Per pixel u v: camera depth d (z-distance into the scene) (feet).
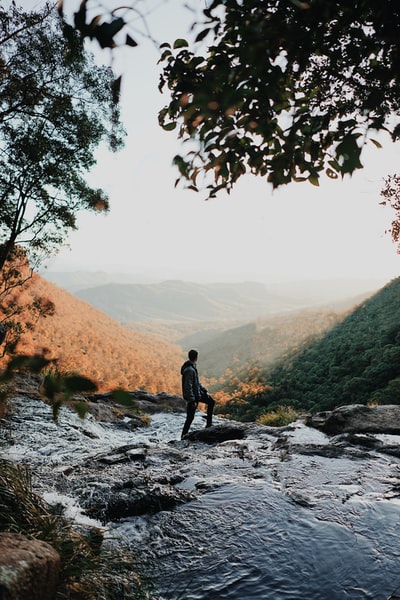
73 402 2.75
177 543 10.12
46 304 46.03
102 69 42.73
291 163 6.65
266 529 10.64
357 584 8.50
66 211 48.21
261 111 6.66
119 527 10.82
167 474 14.47
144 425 38.17
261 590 8.34
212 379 554.46
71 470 14.85
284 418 37.06
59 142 46.57
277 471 14.96
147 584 8.42
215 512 11.59
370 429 22.45
